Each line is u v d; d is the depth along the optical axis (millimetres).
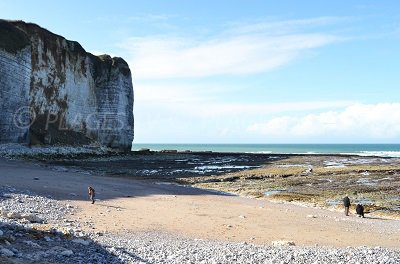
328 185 51312
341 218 31516
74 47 105938
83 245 14922
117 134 119625
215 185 52250
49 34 96000
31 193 29984
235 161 97000
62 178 43750
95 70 114562
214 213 29750
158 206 31375
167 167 77625
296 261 14641
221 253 15586
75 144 99125
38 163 62750
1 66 69500
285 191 46938
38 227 16688
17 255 11562
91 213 25344
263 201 39844
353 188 48312
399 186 49562
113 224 22234
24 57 76812
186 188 47406
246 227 24969
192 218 26891
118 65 121875
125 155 108438
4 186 31203
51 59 94688
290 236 22953
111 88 118375
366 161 93250
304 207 37125
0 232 13906
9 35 74125
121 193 37719
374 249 18719
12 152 68750
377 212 35281
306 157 112562
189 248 16656
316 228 26047
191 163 89312
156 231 21562
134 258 13719
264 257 15117
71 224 20531
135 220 24359
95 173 59594
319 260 14953
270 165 83375
